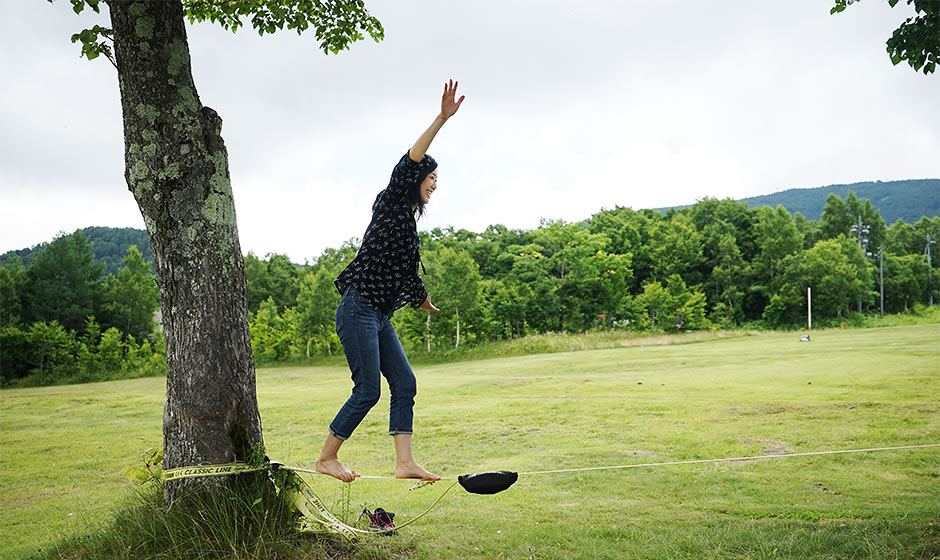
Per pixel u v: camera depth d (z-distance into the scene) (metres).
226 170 4.79
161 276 4.66
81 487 9.37
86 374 44.34
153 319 57.62
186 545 4.30
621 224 89.12
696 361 24.53
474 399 16.88
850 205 107.56
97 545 4.65
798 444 9.39
